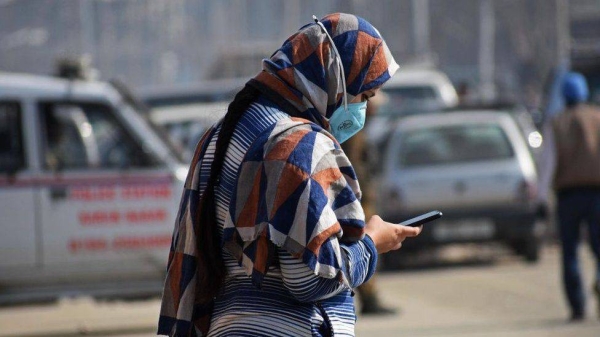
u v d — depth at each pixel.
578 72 45.06
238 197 7.76
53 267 21.81
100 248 22.02
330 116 8.13
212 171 7.98
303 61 7.99
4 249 21.58
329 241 7.62
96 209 22.03
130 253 22.16
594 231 22.27
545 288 27.98
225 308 8.06
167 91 49.34
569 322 22.39
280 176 7.63
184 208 8.30
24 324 23.89
